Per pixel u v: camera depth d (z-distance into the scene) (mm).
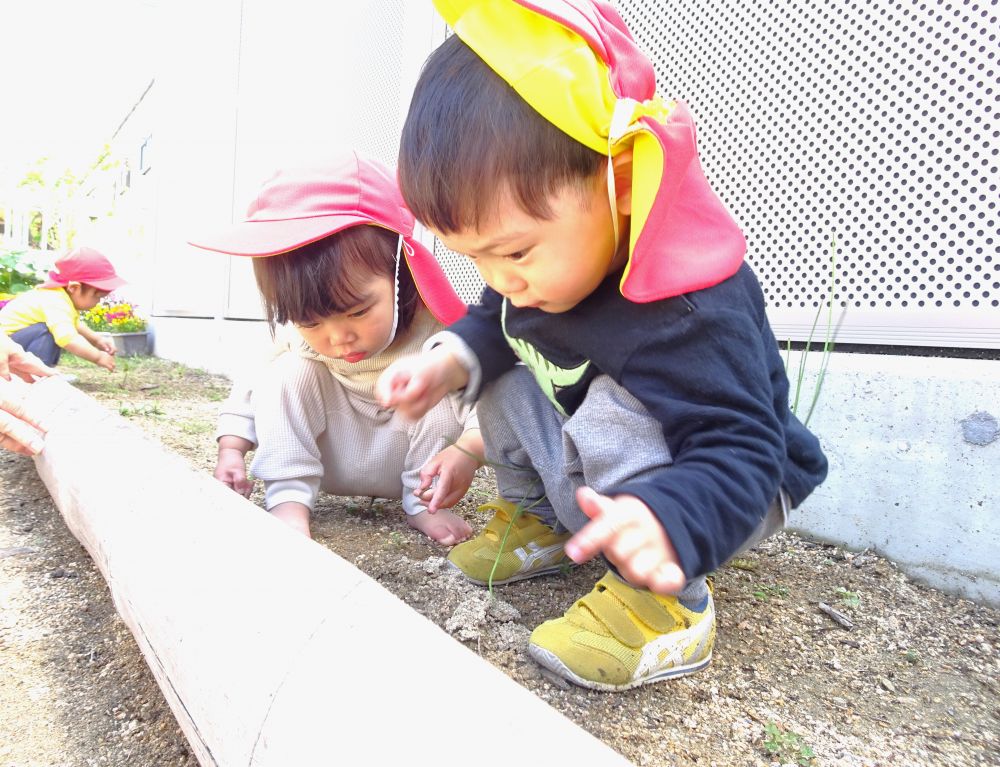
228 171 4680
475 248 902
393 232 1489
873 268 1545
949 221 1429
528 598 1299
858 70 1556
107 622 1226
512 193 836
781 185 1704
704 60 1862
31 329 3979
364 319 1447
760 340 934
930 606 1310
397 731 566
